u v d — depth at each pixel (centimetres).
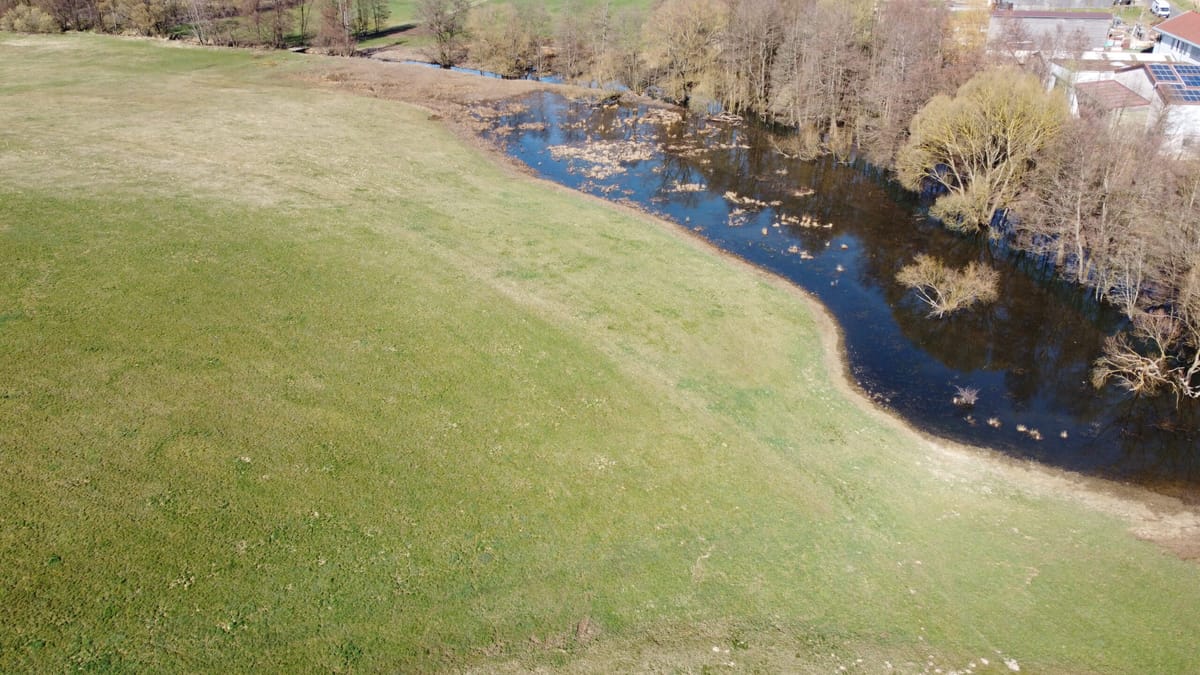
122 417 3067
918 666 2328
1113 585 2631
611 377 3669
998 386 3847
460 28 11212
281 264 4431
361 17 12356
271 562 2519
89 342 3512
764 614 2489
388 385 3456
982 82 5331
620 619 2441
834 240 5528
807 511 2931
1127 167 4450
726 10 9212
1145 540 2848
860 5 8194
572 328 4059
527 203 5847
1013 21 8306
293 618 2347
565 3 11862
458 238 5038
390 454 3044
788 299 4600
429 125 7838
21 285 3919
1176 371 3828
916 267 4978
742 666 2305
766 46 8594
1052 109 5084
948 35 7594
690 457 3172
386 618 2378
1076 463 3284
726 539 2773
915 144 5753
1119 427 3528
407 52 11525
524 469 3036
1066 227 4738
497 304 4238
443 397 3419
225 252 4494
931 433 3475
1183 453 3347
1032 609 2534
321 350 3662
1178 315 3928
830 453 3272
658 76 9788
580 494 2931
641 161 7294
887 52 7062
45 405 3084
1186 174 4219
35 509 2605
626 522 2816
